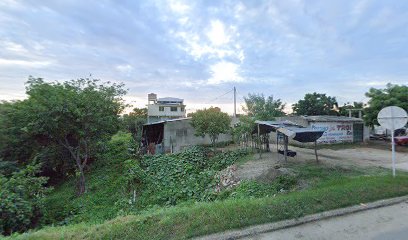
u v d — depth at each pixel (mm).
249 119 17250
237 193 8836
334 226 5191
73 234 4562
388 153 17484
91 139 13000
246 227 4957
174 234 4598
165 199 10594
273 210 5543
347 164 12469
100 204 10984
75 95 11648
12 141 13539
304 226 5180
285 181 9078
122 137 23219
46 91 11320
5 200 6992
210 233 4707
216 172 13039
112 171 15453
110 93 12898
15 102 13695
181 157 16719
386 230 4992
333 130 23281
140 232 4582
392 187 7422
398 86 20844
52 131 11570
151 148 20516
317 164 12281
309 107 39031
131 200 10812
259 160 14305
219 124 18047
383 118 9328
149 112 51125
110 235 4465
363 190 7008
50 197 12414
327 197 6391
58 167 15219
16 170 12945
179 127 21797
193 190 10977
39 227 7895
